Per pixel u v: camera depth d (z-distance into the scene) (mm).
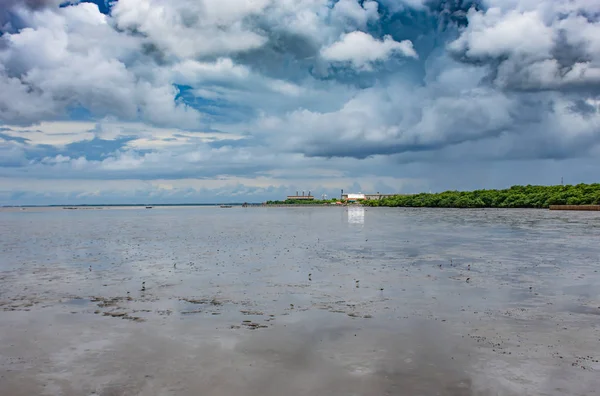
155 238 53469
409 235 54625
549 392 10594
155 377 11516
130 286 23469
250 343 13969
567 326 15656
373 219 106500
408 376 11453
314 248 40594
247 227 76688
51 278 26172
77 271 28703
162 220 112062
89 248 42594
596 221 81938
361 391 10641
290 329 15391
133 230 69562
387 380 11219
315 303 19188
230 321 16469
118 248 42312
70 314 17766
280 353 13094
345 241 47469
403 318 16703
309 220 106125
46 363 12555
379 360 12508
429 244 43188
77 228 76312
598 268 27969
